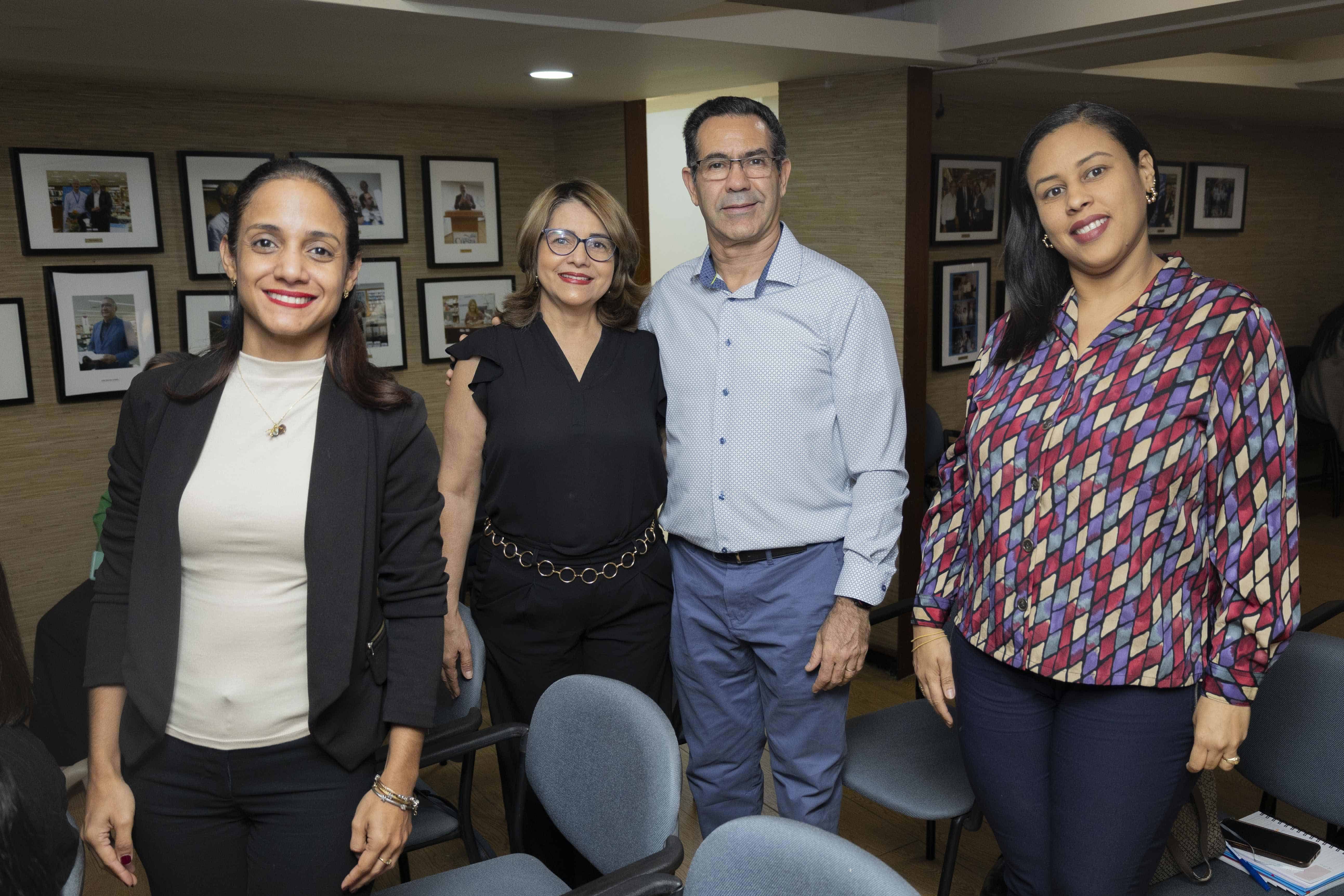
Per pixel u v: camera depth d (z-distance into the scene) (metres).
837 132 3.65
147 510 1.34
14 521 3.32
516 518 1.97
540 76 3.40
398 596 1.44
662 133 6.09
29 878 1.02
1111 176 1.46
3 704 1.08
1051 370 1.57
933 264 4.39
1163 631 1.45
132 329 3.47
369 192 3.99
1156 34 2.97
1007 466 1.57
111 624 1.38
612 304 2.04
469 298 4.34
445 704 2.08
